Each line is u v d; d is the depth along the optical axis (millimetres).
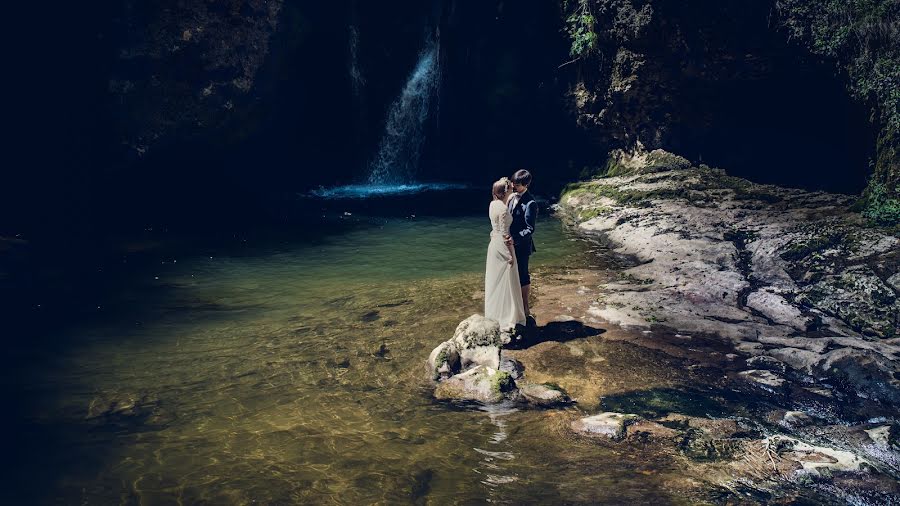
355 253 12305
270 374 6859
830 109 14773
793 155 15844
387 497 4684
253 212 16172
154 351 7512
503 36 19344
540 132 19391
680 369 6992
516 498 4676
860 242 10633
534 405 6148
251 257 12023
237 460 5188
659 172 16734
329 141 19906
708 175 16031
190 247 12773
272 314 8836
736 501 4652
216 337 7965
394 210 16438
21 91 13984
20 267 11078
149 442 5461
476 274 10805
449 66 20344
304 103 19062
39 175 14320
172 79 15383
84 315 8766
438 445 5426
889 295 8914
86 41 14398
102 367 7043
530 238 7996
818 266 10094
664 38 15828
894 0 12688
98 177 15188
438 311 8859
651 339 7809
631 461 5176
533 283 10266
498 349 7098
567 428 5699
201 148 16703
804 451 5281
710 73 15695
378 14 19391
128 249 12562
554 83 18766
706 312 8688
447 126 20797
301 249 12617
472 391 6316
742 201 14227
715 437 5543
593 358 7262
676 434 5531
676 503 4621
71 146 14625
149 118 15289
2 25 13586
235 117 16688
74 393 6395
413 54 20109
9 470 5016
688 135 17000
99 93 14648
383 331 8125
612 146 18219
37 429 5660
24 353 7410
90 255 12039
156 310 9008
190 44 15352
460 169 20891
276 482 4875
